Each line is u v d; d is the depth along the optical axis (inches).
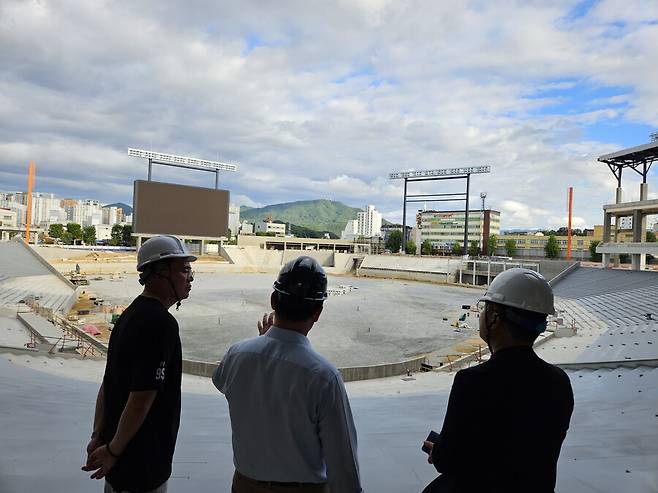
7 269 1878.7
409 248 4603.8
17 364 531.5
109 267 2603.3
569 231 3137.3
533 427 77.4
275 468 87.9
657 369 528.7
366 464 185.2
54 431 221.1
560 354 816.9
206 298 1747.0
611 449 210.7
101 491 138.9
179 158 3051.2
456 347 1075.9
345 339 1140.5
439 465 82.7
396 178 3467.0
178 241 109.6
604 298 1646.2
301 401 85.3
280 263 3420.3
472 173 3122.5
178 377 104.0
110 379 99.9
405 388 647.1
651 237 2999.5
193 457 187.5
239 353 94.3
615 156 1843.0
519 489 76.4
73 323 1144.2
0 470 152.6
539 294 84.0
